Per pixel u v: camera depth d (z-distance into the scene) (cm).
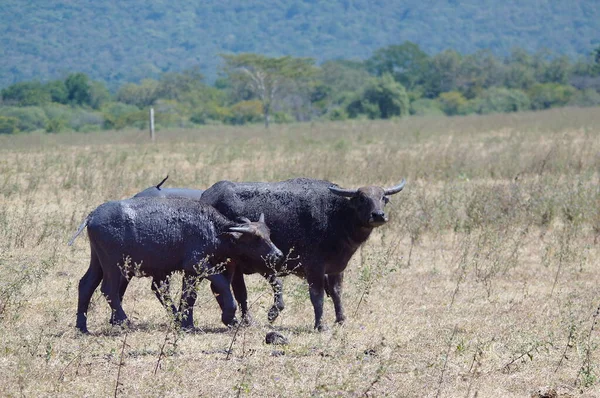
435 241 5969
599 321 4162
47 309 4147
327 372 3262
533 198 6662
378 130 16325
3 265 4628
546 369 3431
